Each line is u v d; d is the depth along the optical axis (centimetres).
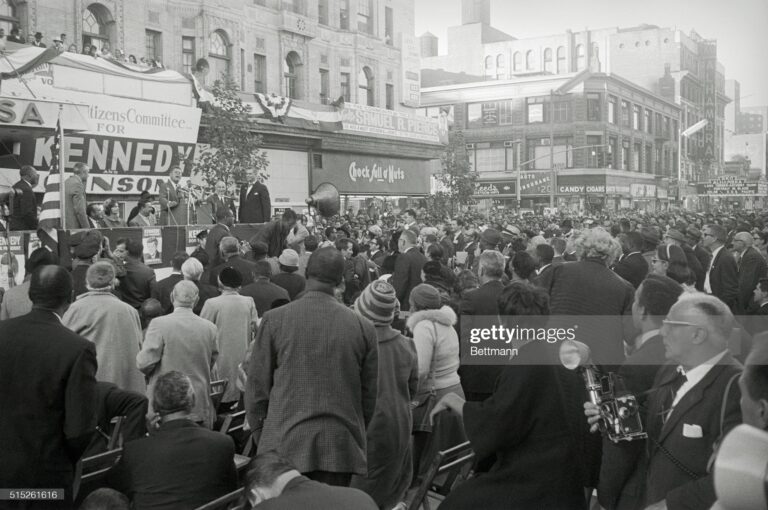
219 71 2320
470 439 343
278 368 378
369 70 2723
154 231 1007
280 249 1069
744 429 127
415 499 385
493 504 334
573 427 346
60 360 368
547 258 741
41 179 1466
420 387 497
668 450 317
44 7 1805
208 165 1869
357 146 2448
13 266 860
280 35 2542
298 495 271
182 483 354
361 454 379
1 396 364
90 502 325
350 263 953
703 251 843
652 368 357
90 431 374
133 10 2033
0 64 1391
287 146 2300
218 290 733
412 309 520
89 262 695
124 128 1650
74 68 1557
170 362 513
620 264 689
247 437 575
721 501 123
